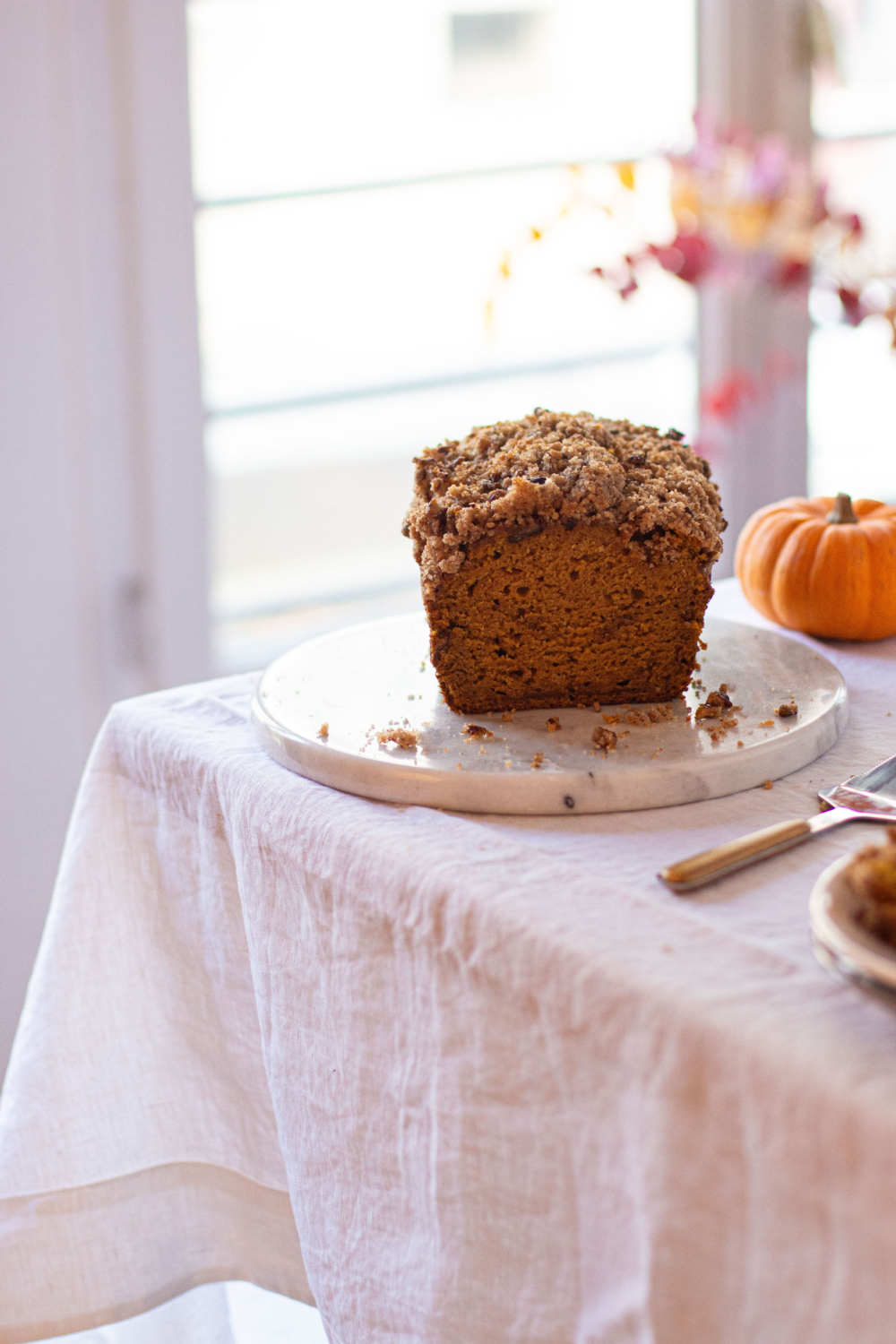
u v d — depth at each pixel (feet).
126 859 4.08
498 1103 3.51
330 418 6.00
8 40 5.03
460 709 3.88
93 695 5.45
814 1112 3.20
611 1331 3.41
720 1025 3.27
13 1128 4.01
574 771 3.67
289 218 5.64
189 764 3.91
